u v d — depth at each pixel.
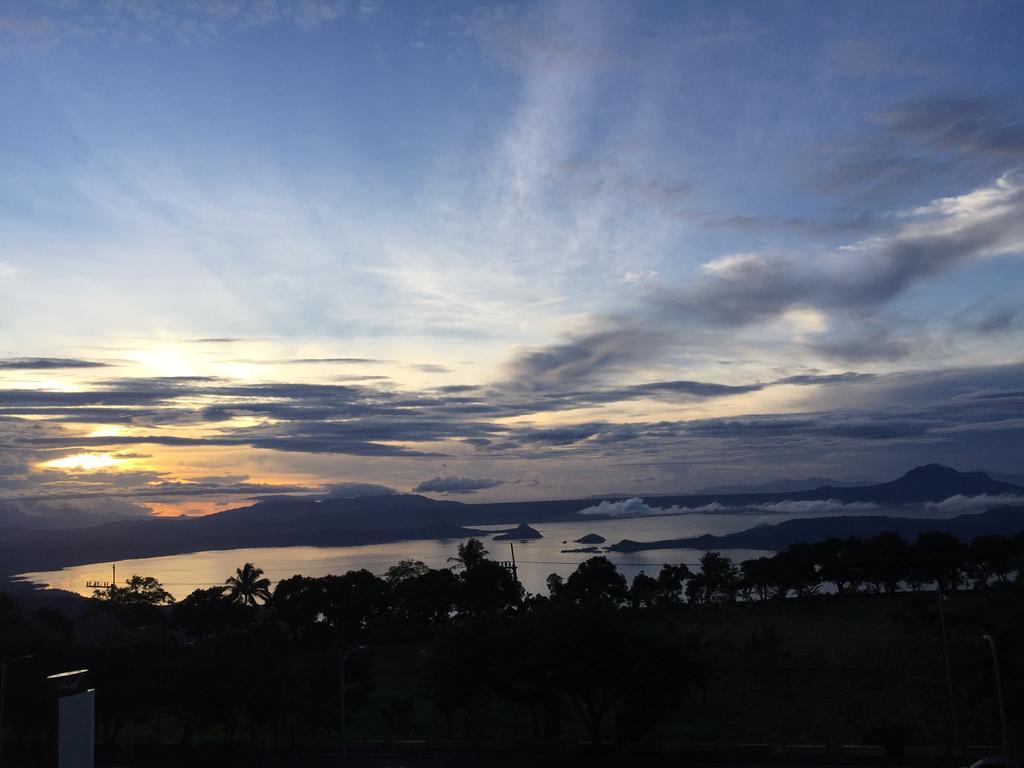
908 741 46.00
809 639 73.25
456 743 50.94
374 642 103.69
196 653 56.59
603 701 50.31
